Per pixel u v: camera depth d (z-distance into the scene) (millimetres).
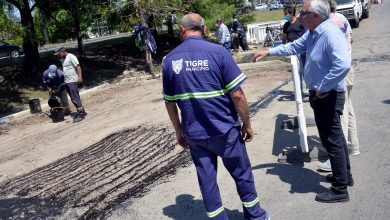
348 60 3945
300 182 5000
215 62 3551
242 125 3846
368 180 4801
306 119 7090
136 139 8273
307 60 4262
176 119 3965
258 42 25750
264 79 12625
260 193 4852
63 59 11250
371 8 36000
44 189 6324
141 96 13570
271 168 5539
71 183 6379
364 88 9250
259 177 5293
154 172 6203
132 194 5500
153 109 10992
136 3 17391
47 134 10477
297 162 5617
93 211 5211
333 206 4344
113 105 12859
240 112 3684
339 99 4172
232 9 24516
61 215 5277
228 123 3682
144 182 5863
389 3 38188
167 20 21984
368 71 11164
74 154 8078
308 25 4141
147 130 8797
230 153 3758
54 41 42938
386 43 16219
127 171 6480
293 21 8500
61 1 19641
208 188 3838
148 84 16297
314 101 4215
